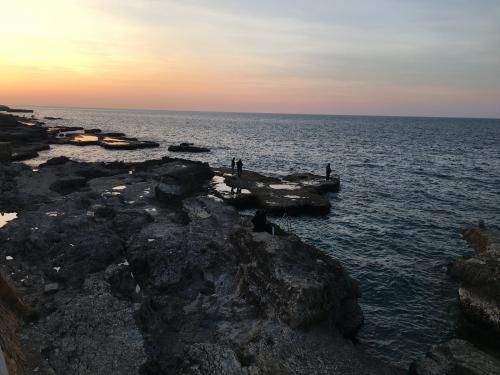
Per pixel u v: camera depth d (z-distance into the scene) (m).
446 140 128.88
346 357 12.04
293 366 11.38
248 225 19.64
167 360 11.96
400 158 77.38
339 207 36.72
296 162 69.81
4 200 29.11
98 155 68.69
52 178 37.72
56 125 140.50
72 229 21.66
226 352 11.98
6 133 71.50
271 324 13.19
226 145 99.12
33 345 12.19
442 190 45.72
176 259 17.73
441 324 16.72
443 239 28.06
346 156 79.94
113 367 11.49
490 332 15.85
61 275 16.91
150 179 39.00
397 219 33.00
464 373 11.18
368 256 24.44
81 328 13.09
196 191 37.06
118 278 16.41
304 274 14.35
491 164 69.50
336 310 14.82
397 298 18.98
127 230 22.70
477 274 17.02
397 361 14.29
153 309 14.92
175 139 114.69
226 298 15.52
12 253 19.53
